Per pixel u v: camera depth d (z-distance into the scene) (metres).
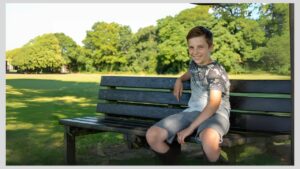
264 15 29.06
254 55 30.09
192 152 5.05
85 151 5.29
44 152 5.30
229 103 3.87
